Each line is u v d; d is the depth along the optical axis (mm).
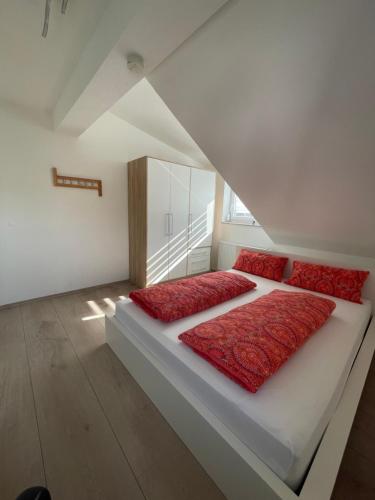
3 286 2570
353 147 1386
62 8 1156
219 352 1109
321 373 1109
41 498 532
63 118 2207
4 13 1255
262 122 1520
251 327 1282
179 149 3717
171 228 3400
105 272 3389
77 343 1995
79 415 1326
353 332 1526
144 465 1090
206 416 1022
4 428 1235
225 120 1638
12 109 2352
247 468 845
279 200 2232
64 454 1124
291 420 860
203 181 3717
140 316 1629
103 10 1277
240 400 949
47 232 2777
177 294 1782
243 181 2221
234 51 1203
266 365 1026
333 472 806
